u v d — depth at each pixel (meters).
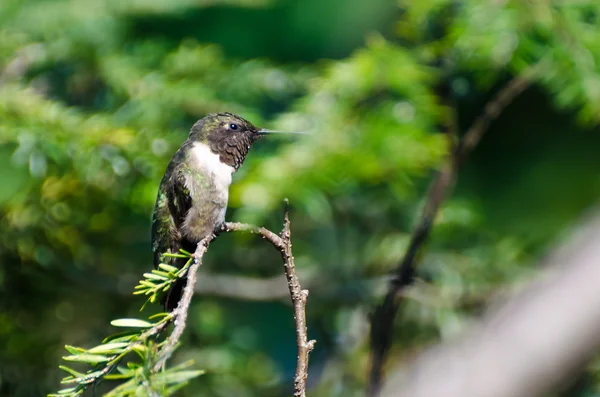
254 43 15.44
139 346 5.04
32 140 10.00
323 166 10.86
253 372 12.54
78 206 11.05
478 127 10.65
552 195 14.88
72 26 12.91
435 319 11.22
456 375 6.63
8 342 11.40
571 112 15.02
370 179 11.26
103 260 11.99
